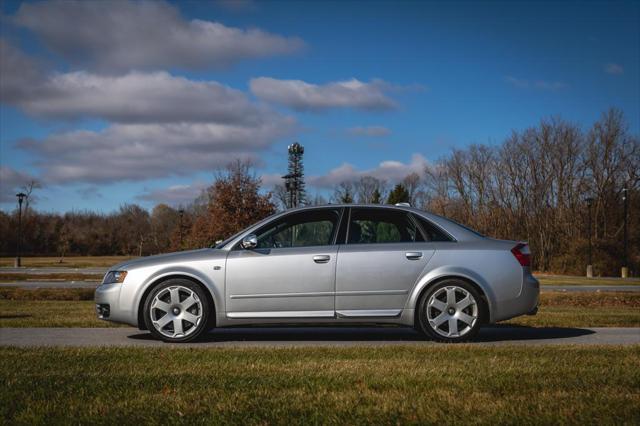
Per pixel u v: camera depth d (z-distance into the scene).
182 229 69.81
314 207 8.23
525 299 7.95
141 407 4.00
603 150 62.94
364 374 5.06
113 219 113.31
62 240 97.25
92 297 19.81
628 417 3.75
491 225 69.94
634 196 62.34
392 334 8.73
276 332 8.97
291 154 46.91
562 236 63.91
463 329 7.82
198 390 4.48
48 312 12.59
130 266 8.03
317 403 4.10
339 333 8.88
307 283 7.86
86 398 4.24
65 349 6.53
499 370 5.23
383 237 8.04
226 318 7.87
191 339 7.80
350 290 7.86
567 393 4.37
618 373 5.09
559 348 6.68
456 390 4.48
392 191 86.19
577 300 19.09
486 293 7.84
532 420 3.72
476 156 71.50
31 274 37.34
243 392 4.42
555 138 65.25
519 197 68.50
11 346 6.81
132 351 6.39
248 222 42.50
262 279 7.87
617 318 11.06
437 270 7.85
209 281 7.85
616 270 52.56
